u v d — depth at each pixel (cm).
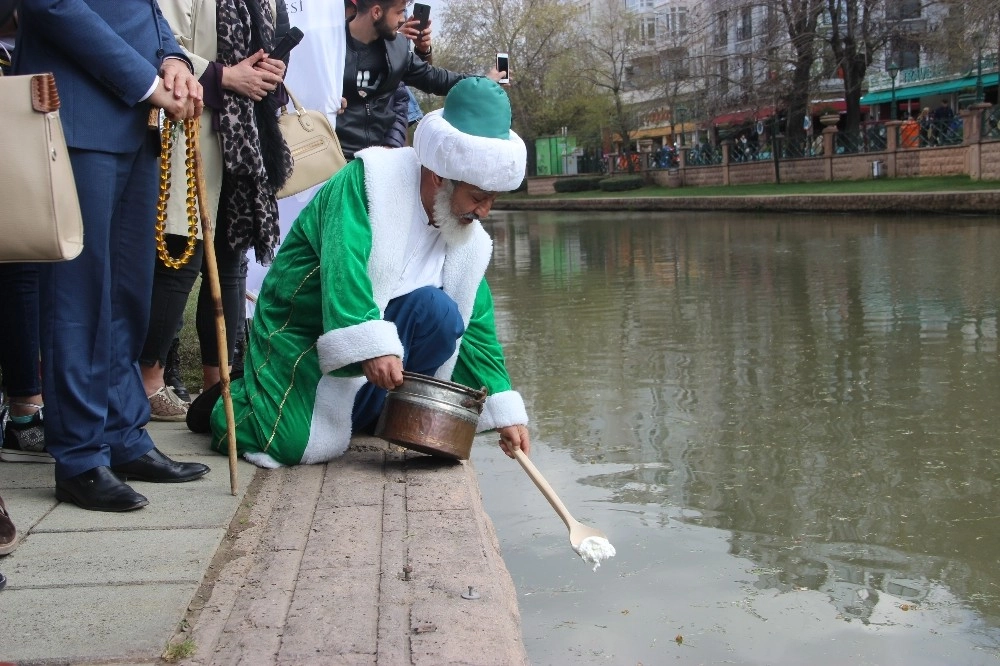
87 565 244
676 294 1006
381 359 308
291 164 380
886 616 316
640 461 469
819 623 310
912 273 1083
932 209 2100
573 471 455
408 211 328
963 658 291
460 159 306
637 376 639
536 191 5244
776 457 470
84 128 270
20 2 264
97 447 287
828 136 3158
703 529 386
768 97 3266
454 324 334
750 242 1617
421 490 309
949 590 335
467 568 249
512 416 339
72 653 202
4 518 250
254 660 203
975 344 700
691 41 3688
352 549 260
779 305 901
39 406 333
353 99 522
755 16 3497
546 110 4997
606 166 4991
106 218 276
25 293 322
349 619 220
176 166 348
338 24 489
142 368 386
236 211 376
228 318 397
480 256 346
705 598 326
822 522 392
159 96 277
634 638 299
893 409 546
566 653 289
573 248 1709
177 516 279
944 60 3306
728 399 577
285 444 331
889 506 408
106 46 266
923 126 2838
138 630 211
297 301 336
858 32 3059
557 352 725
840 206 2375
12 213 238
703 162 4016
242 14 370
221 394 324
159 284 368
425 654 204
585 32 5009
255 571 247
